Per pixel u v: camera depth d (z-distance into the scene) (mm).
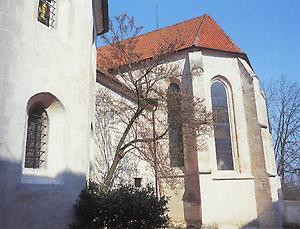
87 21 11461
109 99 15891
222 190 19422
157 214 9977
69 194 9508
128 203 9633
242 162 20422
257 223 19312
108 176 13234
